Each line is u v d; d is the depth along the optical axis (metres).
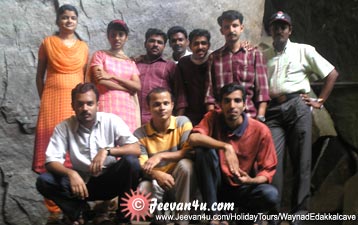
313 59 4.58
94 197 4.09
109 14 5.97
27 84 5.75
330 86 4.58
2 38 5.67
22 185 5.71
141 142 4.22
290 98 4.49
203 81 4.61
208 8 6.29
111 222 4.11
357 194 5.18
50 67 4.61
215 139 4.08
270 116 4.54
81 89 3.98
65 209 3.95
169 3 6.13
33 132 5.77
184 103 4.62
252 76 4.38
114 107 4.48
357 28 6.27
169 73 4.75
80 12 5.88
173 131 4.23
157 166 4.17
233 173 3.85
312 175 6.27
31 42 5.77
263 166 3.99
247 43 4.54
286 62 4.57
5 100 5.65
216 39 6.34
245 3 6.50
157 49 4.78
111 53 4.66
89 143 4.02
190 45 4.64
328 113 6.16
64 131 4.04
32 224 5.73
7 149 5.66
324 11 6.51
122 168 3.92
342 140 6.18
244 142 4.04
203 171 3.92
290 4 6.84
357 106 6.14
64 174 3.86
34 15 5.80
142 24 6.04
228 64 4.39
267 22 7.02
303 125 4.44
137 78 4.63
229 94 3.97
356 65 6.29
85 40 5.88
